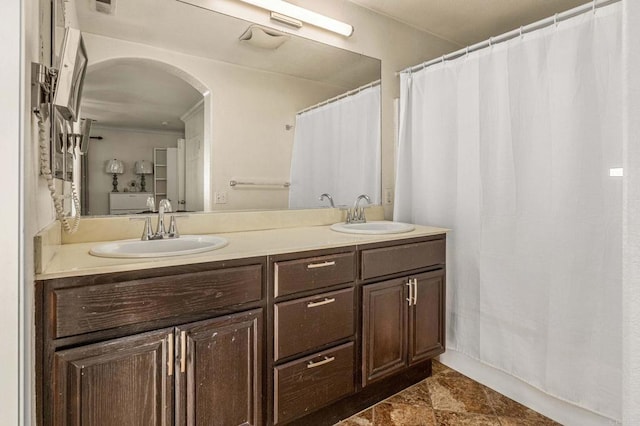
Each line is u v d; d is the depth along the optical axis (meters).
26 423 0.83
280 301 1.46
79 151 1.57
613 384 1.51
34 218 0.96
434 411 1.80
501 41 2.06
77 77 1.06
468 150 2.09
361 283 1.71
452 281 2.20
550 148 1.71
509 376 1.93
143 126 1.73
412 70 2.45
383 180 2.55
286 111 2.14
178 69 1.81
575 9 1.63
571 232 1.62
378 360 1.77
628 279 0.69
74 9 1.54
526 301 1.81
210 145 1.90
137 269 1.14
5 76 0.76
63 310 1.03
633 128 0.69
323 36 2.25
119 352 1.11
